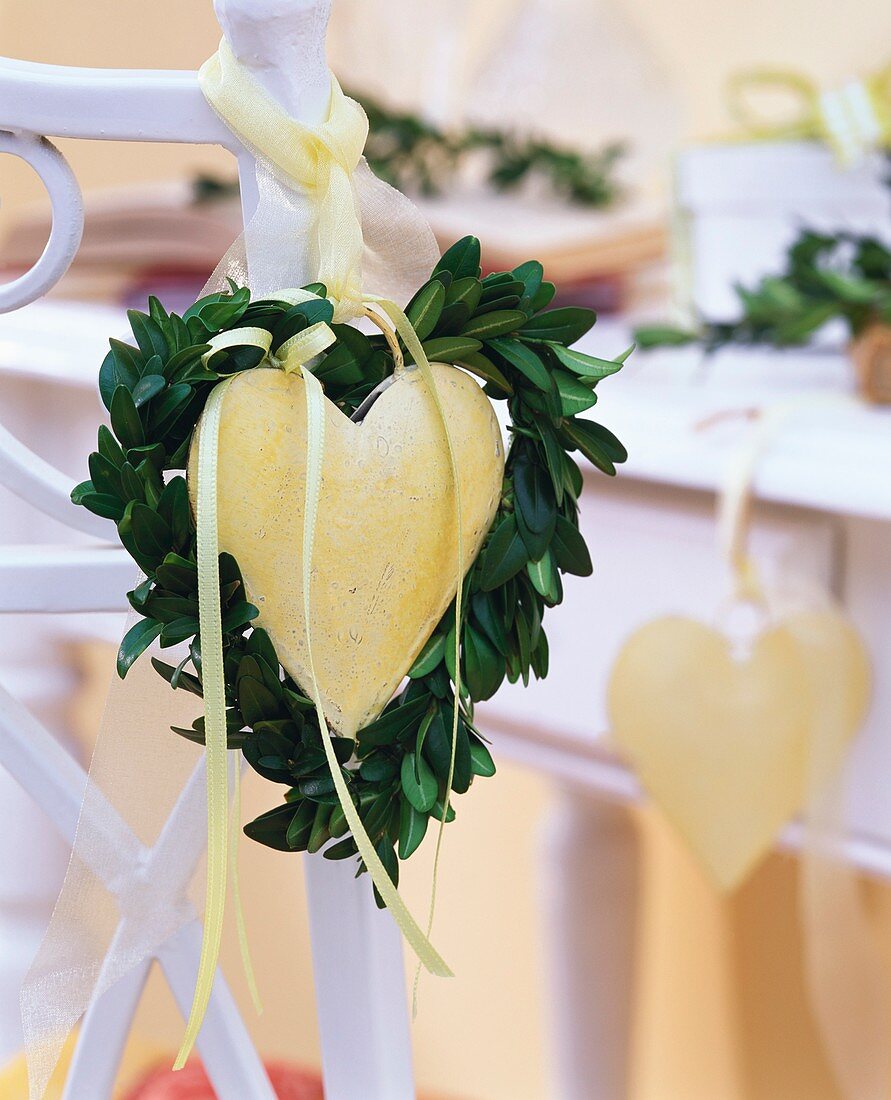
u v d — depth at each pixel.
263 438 0.83
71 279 1.55
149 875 0.89
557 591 0.89
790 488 1.10
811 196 1.35
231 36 0.83
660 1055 2.23
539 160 1.63
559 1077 1.80
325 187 0.85
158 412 0.82
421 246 0.88
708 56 1.82
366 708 0.87
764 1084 2.12
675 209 1.42
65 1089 0.98
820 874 1.20
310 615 0.85
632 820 1.73
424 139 1.66
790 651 1.13
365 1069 0.97
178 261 1.51
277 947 2.25
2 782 1.85
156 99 0.84
